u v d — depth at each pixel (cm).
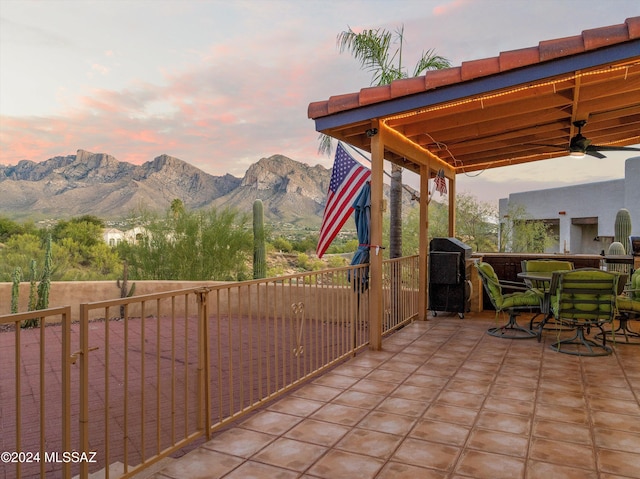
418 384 403
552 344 541
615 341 558
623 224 1172
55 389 451
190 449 291
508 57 389
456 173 849
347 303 495
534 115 548
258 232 1175
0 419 373
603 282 485
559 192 2070
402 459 267
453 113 484
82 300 859
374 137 507
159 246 1186
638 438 292
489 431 304
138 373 500
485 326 653
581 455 270
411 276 687
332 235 543
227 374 493
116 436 332
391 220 864
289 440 294
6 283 835
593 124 627
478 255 805
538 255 771
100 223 1955
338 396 374
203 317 292
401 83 443
